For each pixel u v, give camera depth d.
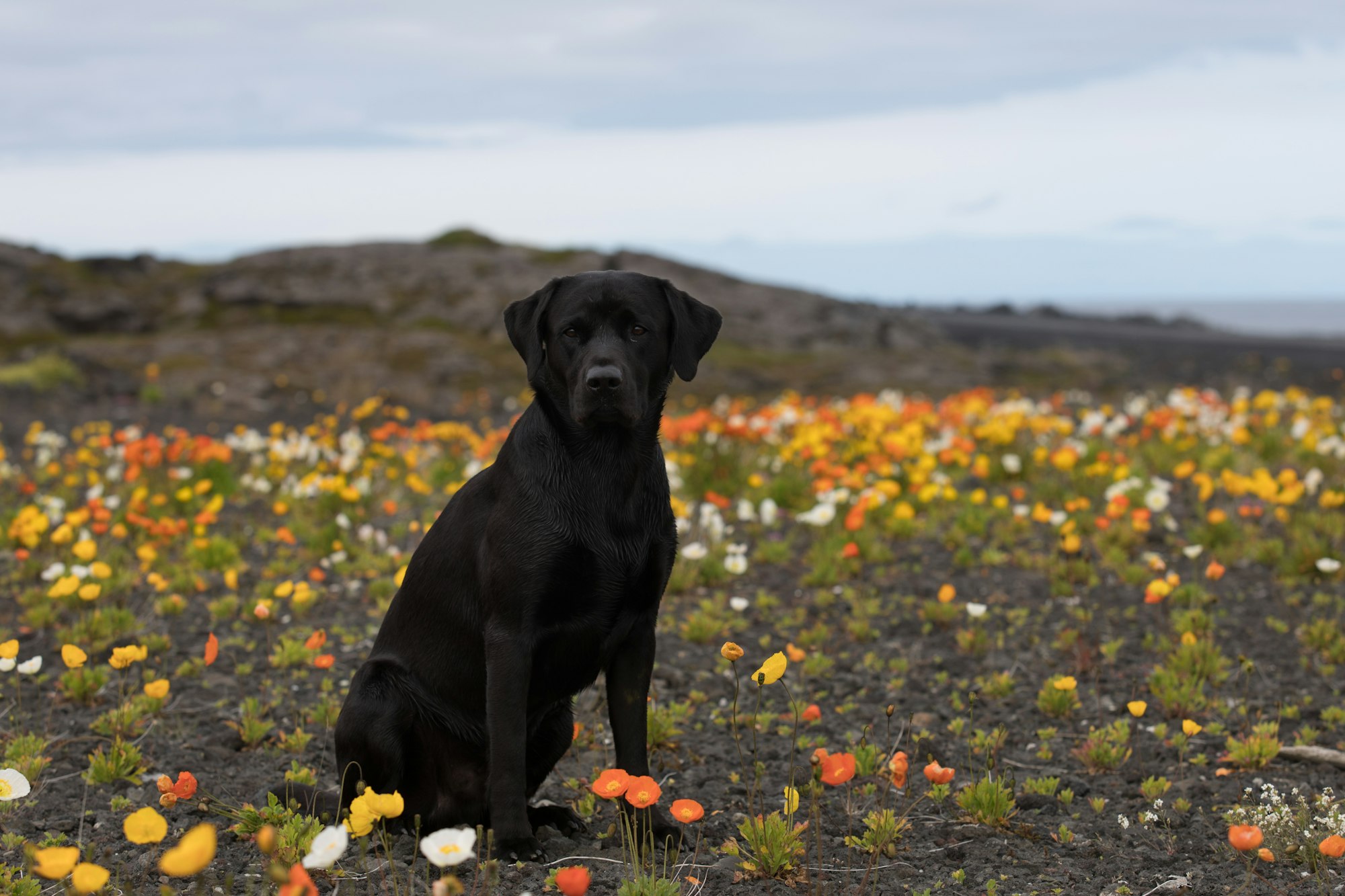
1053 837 3.65
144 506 7.84
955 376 26.17
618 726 3.65
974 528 7.96
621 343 3.54
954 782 4.17
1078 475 9.16
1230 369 27.05
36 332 27.78
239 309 30.53
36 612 6.11
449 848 2.28
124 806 3.78
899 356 28.89
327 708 4.66
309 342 26.16
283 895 2.04
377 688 3.64
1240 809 3.63
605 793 2.76
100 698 5.02
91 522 8.34
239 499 9.60
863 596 6.79
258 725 4.54
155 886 3.19
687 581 6.92
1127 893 3.21
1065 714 4.86
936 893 3.24
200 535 7.36
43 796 3.88
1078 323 58.75
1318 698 5.03
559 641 3.52
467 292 31.81
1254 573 6.95
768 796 4.01
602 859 3.42
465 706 3.65
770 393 24.23
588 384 3.37
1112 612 6.31
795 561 7.64
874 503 7.54
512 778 3.40
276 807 3.48
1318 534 7.32
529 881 3.25
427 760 3.72
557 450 3.52
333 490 8.44
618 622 3.57
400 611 3.79
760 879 3.31
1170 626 6.02
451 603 3.63
